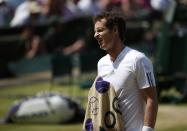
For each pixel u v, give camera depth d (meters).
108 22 13.06
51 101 28.62
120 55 13.14
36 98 28.92
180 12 34.28
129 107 13.02
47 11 43.53
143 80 12.95
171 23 34.44
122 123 13.00
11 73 43.97
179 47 34.38
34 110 28.77
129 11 42.78
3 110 32.69
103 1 42.56
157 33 41.38
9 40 44.69
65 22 42.69
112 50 13.17
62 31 42.56
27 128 27.73
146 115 12.95
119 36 13.19
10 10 46.06
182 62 34.34
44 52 43.56
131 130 13.01
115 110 12.98
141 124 13.09
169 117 29.38
